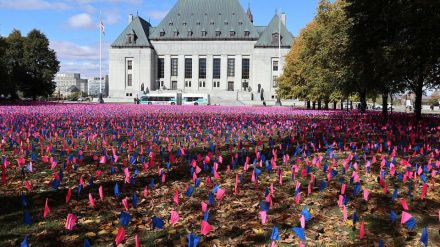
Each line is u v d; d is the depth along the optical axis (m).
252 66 113.50
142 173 8.84
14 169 9.15
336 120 24.25
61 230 5.50
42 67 80.12
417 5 19.11
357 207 6.39
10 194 7.18
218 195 5.94
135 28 116.38
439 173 8.52
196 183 7.05
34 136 14.16
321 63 36.09
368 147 11.27
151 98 85.56
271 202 6.10
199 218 5.96
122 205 6.57
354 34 24.67
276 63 111.06
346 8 24.81
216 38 114.94
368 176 8.40
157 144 13.38
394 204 6.53
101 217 6.02
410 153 11.28
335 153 11.18
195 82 116.06
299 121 22.86
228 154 11.24
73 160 9.04
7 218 5.93
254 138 15.34
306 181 8.05
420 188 7.50
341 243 5.07
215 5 119.19
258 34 115.12
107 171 9.05
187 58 116.69
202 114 30.92
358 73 25.72
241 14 117.44
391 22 21.42
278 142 13.70
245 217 6.00
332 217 5.99
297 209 6.34
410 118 26.42
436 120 24.41
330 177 7.71
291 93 54.72
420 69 22.12
